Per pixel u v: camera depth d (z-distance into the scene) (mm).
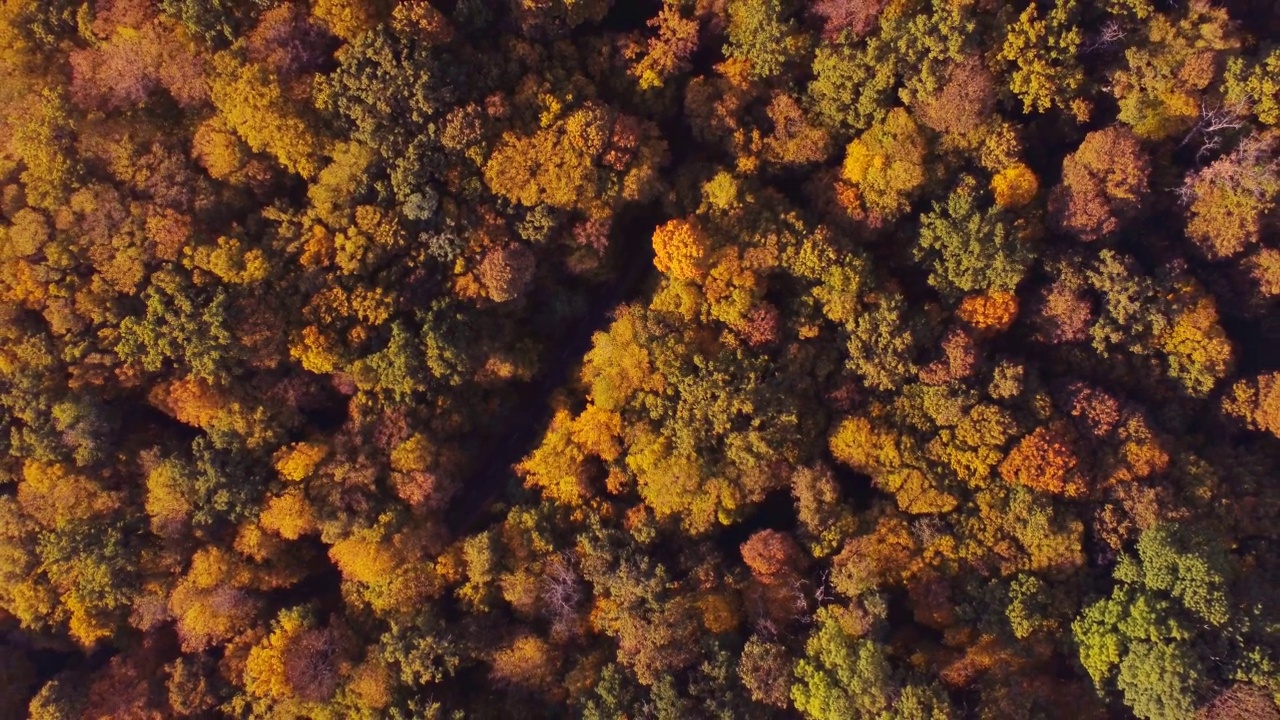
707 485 40000
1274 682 32562
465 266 39938
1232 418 40000
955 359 39562
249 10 35938
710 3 38719
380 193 38219
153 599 39188
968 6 36375
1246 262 39188
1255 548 37688
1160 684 32406
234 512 39344
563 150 38188
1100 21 37312
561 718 39844
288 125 35875
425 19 35656
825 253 39469
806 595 39375
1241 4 38344
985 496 39062
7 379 36969
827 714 35938
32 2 34750
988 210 38656
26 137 34719
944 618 38219
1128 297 39062
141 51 34812
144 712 38281
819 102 39969
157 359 37031
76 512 38250
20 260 35625
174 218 36094
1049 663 37625
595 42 39906
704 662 38125
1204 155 38531
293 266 38344
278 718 38688
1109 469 38812
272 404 39625
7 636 39812
